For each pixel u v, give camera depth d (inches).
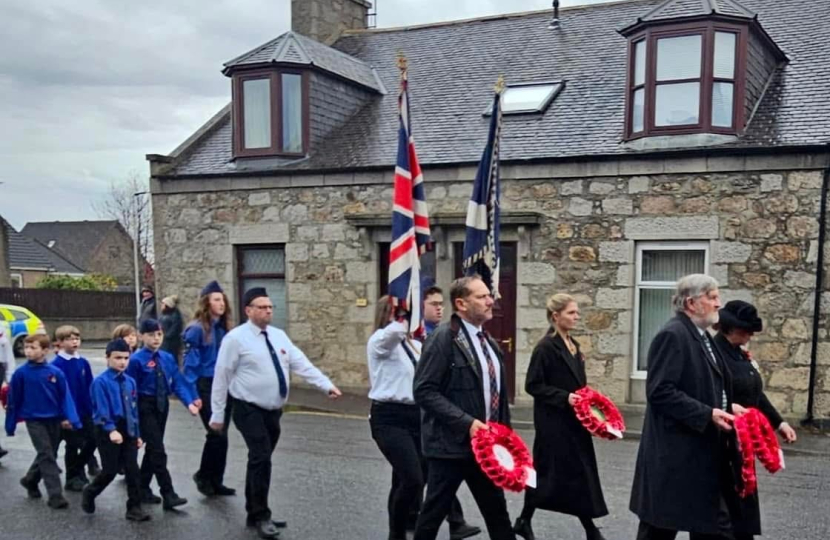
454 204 494.3
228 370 238.2
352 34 701.9
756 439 167.8
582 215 461.4
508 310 489.4
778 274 417.7
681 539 233.5
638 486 181.2
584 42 579.2
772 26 525.3
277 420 245.6
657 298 452.4
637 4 601.6
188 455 346.3
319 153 550.6
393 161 514.0
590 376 460.4
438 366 175.9
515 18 645.3
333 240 529.0
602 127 482.9
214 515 255.9
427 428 179.9
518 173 474.3
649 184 444.5
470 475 176.2
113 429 250.5
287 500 269.6
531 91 541.0
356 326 523.8
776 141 419.5
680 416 167.9
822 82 460.1
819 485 292.5
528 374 223.3
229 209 558.6
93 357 917.2
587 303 461.4
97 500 277.3
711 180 430.6
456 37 646.5
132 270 1900.8
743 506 176.2
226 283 561.0
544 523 246.4
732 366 192.9
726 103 438.0
